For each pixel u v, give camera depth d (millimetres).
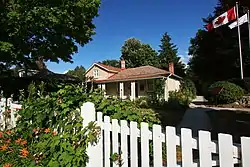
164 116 11031
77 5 13312
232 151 1542
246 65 20781
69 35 15422
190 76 30016
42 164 2703
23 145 3129
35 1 12164
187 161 1790
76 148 2525
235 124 8484
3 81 17500
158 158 2023
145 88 27359
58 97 3072
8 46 12750
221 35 22734
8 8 12320
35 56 15273
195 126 8625
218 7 24375
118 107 2986
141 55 52344
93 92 3439
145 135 2156
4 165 2957
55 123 2992
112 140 2510
